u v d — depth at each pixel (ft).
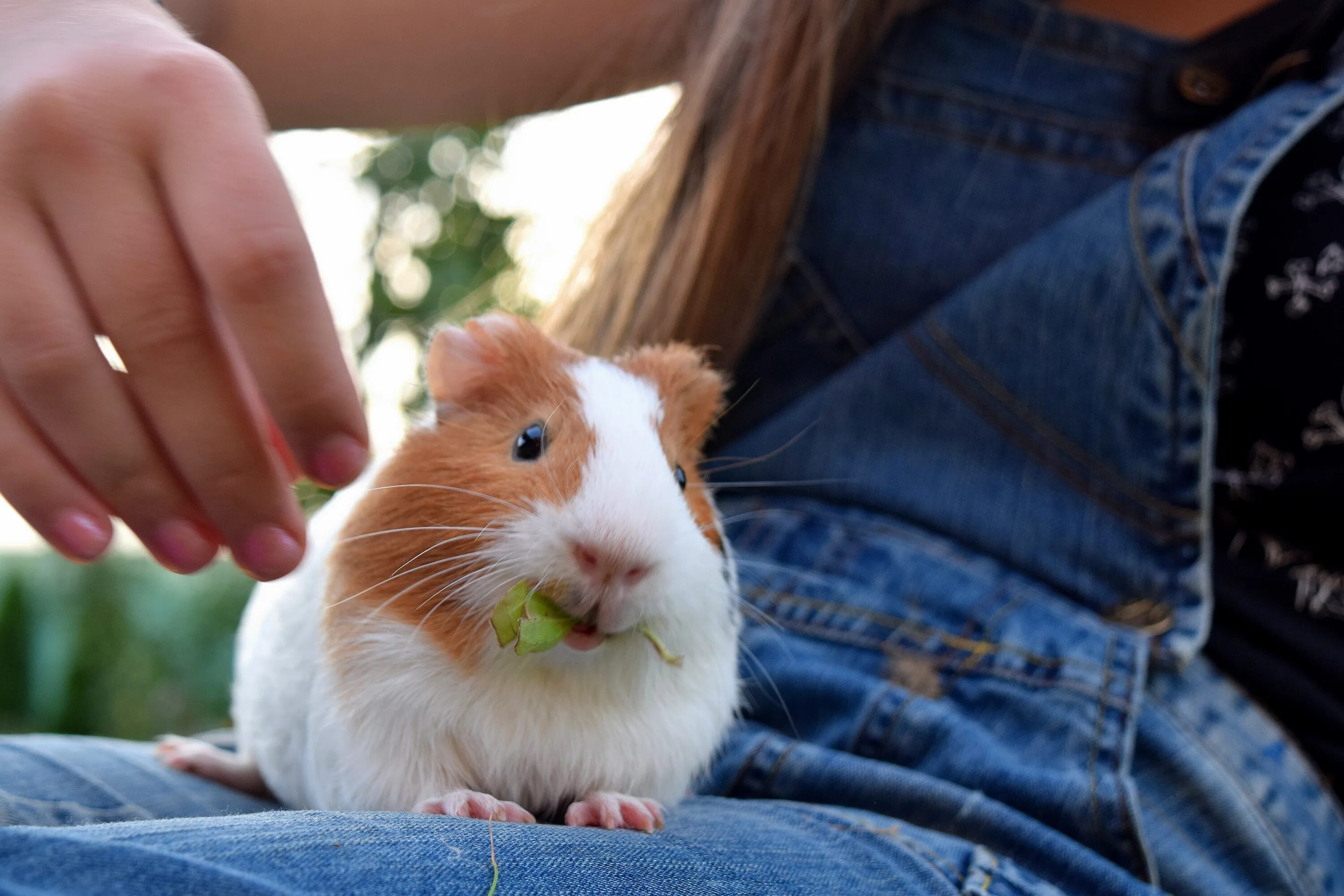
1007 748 1.69
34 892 1.07
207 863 1.20
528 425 1.62
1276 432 1.84
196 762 1.86
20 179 1.27
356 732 1.55
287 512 1.35
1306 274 1.84
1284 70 1.91
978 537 1.84
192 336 1.29
